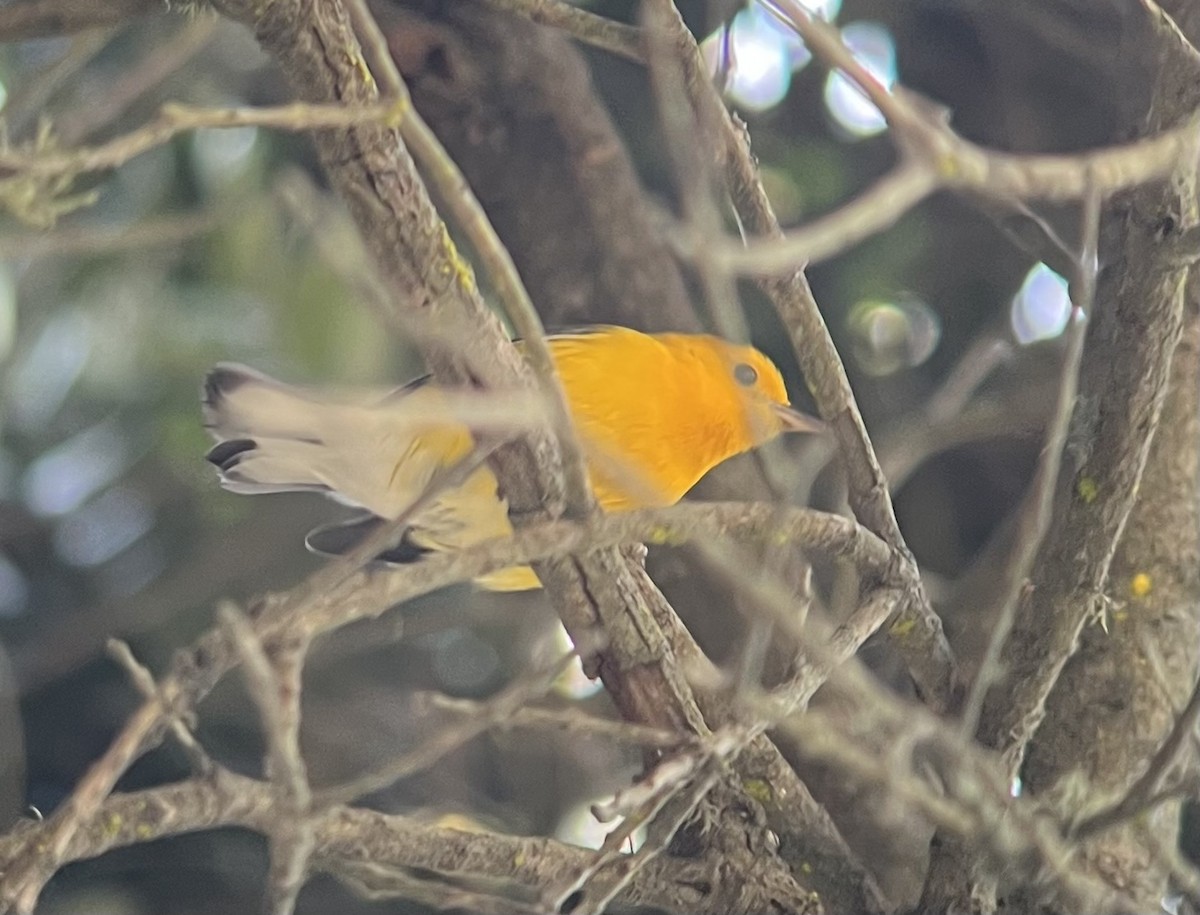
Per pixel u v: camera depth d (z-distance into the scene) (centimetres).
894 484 1084
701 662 762
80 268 1145
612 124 1113
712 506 655
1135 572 826
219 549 1277
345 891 1194
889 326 1282
